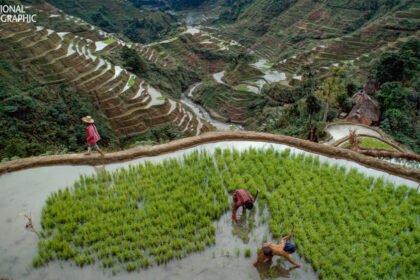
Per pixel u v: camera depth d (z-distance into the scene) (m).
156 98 51.59
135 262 9.98
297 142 16.22
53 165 14.62
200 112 69.56
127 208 12.11
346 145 24.41
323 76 61.44
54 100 42.97
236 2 138.62
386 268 9.55
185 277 9.60
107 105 46.28
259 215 11.80
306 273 9.72
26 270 9.84
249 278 9.57
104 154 15.00
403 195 12.68
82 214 11.66
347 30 89.31
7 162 14.39
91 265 10.05
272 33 107.81
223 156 15.10
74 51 52.19
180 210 11.76
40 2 90.94
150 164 14.41
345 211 11.86
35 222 11.55
